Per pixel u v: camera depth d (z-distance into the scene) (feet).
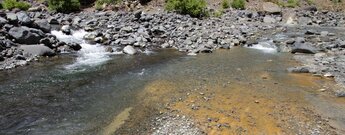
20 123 36.86
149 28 83.10
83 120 37.83
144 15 95.09
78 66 57.72
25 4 101.19
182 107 41.45
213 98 44.32
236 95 45.39
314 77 54.13
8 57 59.26
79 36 76.28
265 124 37.19
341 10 130.93
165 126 36.50
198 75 53.78
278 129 36.04
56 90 46.39
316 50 71.00
